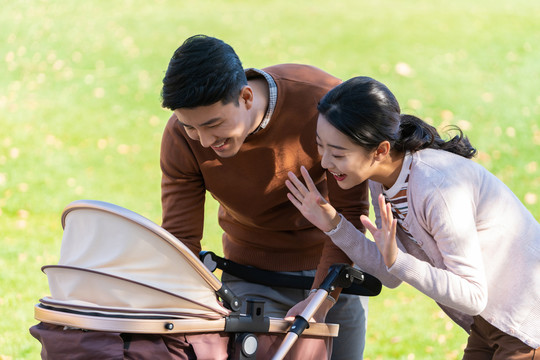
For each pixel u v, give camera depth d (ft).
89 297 8.79
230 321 9.23
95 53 46.78
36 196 29.19
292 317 10.23
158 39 49.26
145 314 8.61
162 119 38.86
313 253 12.21
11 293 20.21
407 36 51.62
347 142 9.77
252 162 11.08
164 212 11.73
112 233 8.74
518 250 10.36
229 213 12.16
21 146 34.37
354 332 12.69
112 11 54.44
